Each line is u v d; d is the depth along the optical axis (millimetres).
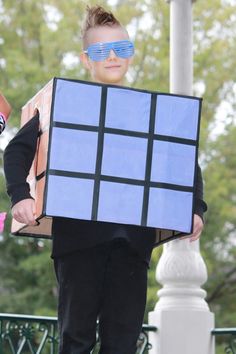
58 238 5133
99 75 5461
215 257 21453
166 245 9000
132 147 5113
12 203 5141
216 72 21047
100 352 5168
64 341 5094
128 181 5082
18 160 5160
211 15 21328
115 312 5117
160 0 20922
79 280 5086
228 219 20781
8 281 21578
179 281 8758
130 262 5145
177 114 5207
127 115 5125
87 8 5652
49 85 5133
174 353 8523
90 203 5012
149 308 18625
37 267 20219
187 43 9117
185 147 5199
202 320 8625
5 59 21891
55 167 4992
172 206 5145
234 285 22312
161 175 5141
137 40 21062
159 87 20609
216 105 21359
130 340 5094
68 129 5031
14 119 20141
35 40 23000
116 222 5039
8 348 12695
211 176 20375
